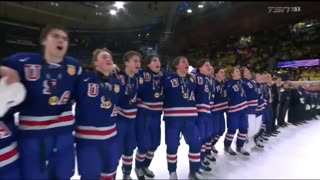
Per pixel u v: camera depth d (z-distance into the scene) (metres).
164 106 3.41
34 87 2.21
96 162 2.51
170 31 12.71
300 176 3.57
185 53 12.48
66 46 2.32
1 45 14.45
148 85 3.32
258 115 5.05
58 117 2.35
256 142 5.09
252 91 4.68
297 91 7.89
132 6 13.30
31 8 13.66
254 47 15.32
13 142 2.26
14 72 2.09
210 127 3.74
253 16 10.73
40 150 2.24
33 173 2.23
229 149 4.55
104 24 15.48
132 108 3.18
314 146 5.23
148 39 13.25
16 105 2.21
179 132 3.30
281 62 14.55
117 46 15.84
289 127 7.47
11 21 14.35
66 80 2.36
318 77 12.50
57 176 2.34
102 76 2.62
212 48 14.72
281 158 4.39
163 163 4.05
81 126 2.54
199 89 3.62
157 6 12.79
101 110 2.53
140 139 3.29
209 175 3.55
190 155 3.37
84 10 14.26
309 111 8.76
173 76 3.36
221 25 11.40
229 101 4.46
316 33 13.41
